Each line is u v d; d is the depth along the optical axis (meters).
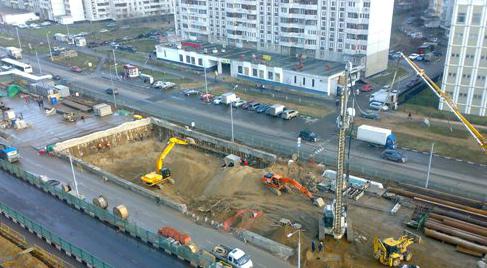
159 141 94.62
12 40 195.88
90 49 173.88
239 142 85.81
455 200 62.81
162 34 193.25
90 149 87.50
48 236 53.91
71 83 128.50
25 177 70.88
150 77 126.88
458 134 86.38
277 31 136.38
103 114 100.38
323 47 128.62
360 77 123.88
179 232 55.50
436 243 54.38
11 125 95.00
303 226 58.16
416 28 197.25
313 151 80.75
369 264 50.12
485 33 89.56
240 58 133.12
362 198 64.88
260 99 110.69
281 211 62.38
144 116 99.88
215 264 47.41
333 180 68.12
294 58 132.38
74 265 49.84
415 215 59.75
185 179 74.69
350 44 122.50
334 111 101.12
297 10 129.25
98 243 54.22
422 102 104.56
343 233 54.91
